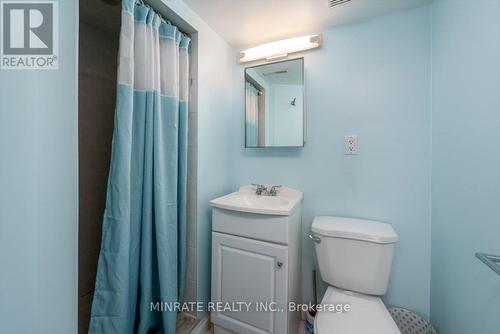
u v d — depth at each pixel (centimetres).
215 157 159
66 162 72
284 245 115
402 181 132
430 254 126
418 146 128
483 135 79
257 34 158
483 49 79
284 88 159
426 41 126
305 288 156
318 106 152
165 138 119
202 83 143
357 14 134
